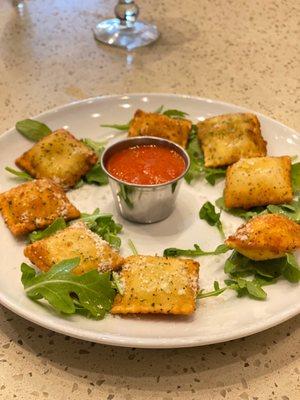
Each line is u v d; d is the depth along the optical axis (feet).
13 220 0.93
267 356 0.77
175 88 1.37
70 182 1.05
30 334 0.79
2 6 1.75
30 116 1.26
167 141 1.04
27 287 0.79
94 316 0.77
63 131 1.10
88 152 1.07
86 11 1.73
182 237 0.96
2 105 1.30
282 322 0.78
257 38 1.59
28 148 1.11
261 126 1.16
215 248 0.94
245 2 1.78
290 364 0.76
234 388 0.72
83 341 0.78
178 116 1.20
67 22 1.67
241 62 1.48
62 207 0.95
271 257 0.85
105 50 1.53
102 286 0.78
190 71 1.44
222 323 0.77
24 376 0.74
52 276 0.78
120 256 0.87
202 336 0.72
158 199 0.97
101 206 1.03
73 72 1.43
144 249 0.94
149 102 1.23
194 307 0.78
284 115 1.28
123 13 1.61
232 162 1.07
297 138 1.12
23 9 1.73
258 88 1.38
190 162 1.04
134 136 1.09
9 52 1.51
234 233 0.91
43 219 0.93
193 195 1.05
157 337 0.73
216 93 1.35
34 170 1.05
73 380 0.73
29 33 1.60
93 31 1.61
